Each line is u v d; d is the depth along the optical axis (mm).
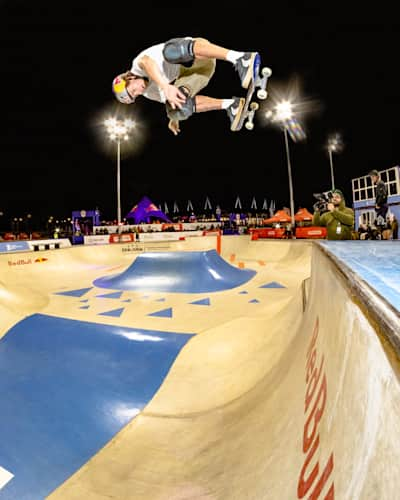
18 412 3066
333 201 6758
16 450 2551
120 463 2361
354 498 635
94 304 6887
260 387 2779
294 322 3775
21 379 3682
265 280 9570
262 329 4512
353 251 2832
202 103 2875
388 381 668
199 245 18891
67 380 3662
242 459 1748
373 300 986
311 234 18000
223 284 8914
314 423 1200
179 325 5258
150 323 5355
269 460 1453
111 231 24203
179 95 2543
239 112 2773
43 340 4688
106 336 4781
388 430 610
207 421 2674
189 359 4004
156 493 1959
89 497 2070
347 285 1345
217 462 1953
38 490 2172
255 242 17859
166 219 31328
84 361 4102
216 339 4453
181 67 2705
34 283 9844
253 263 13852
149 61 2549
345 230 6625
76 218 27547
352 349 1022
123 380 3658
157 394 3340
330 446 929
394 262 1939
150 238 22047
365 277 1437
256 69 2311
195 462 2131
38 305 6703
